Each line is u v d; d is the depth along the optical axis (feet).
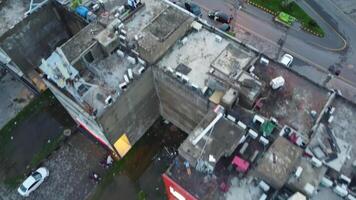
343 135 129.70
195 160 118.32
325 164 119.44
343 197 116.78
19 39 168.66
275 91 140.67
